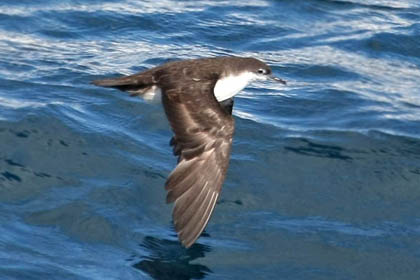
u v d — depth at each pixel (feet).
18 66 60.44
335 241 43.47
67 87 57.47
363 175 48.98
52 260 40.29
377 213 45.96
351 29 71.05
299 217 45.24
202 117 31.12
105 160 48.70
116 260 40.86
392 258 42.57
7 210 43.68
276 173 48.75
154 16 70.69
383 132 53.57
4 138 49.26
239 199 46.21
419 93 60.70
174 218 30.71
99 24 68.74
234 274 40.73
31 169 46.98
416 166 49.98
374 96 59.47
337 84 61.26
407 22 72.69
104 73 60.59
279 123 54.54
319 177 48.65
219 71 35.91
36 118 51.52
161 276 40.01
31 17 68.59
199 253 41.83
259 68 37.63
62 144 49.57
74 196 45.24
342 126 54.44
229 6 73.87
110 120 53.01
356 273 41.47
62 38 66.28
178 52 65.57
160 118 53.72
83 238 42.27
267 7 74.08
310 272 41.27
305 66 64.03
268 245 42.86
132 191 46.24
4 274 38.68
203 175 30.89
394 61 66.28
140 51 65.16
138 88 34.06
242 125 53.72
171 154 50.21
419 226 45.03
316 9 74.23
